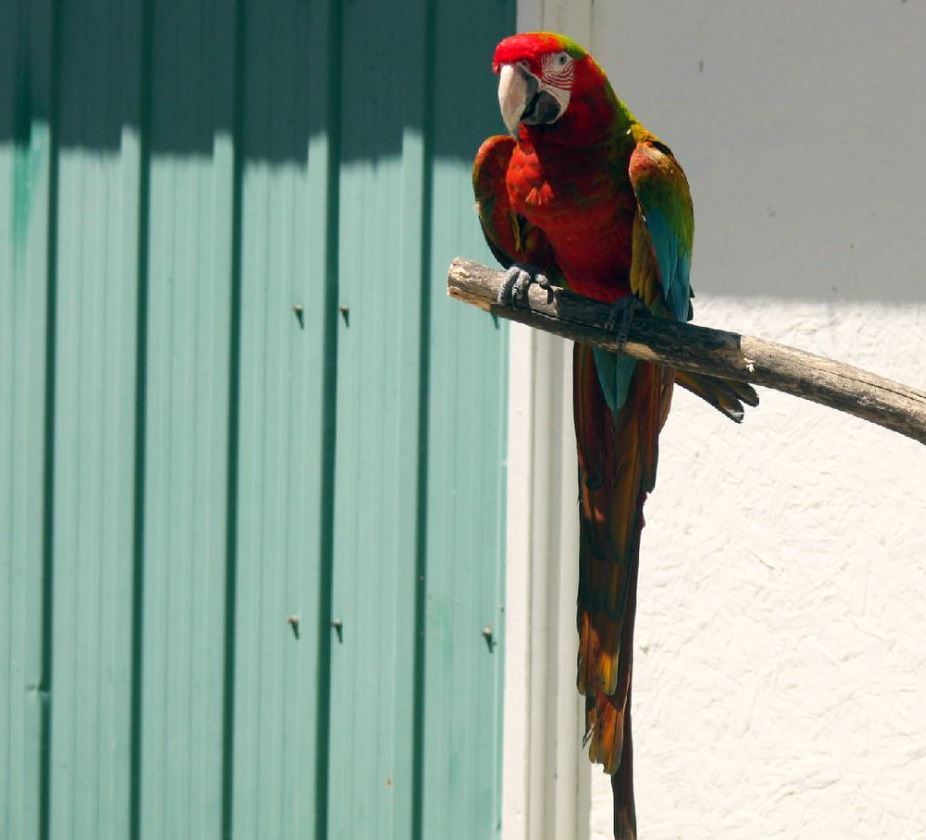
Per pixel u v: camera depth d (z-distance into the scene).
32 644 14.52
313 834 13.73
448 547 13.34
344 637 13.67
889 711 12.27
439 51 13.38
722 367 8.93
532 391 12.95
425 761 13.43
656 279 10.12
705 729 12.77
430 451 13.39
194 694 14.11
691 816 12.81
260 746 13.94
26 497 14.52
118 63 14.36
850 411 8.66
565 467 12.96
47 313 14.50
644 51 12.85
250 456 13.94
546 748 13.01
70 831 14.48
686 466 12.81
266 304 13.90
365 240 13.58
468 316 13.30
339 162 13.70
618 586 9.63
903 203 12.22
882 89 12.28
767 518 12.59
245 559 13.96
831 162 12.40
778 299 12.53
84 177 14.46
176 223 14.16
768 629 12.58
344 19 13.69
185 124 14.16
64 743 14.48
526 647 12.98
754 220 12.60
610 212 10.10
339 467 13.68
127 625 14.25
